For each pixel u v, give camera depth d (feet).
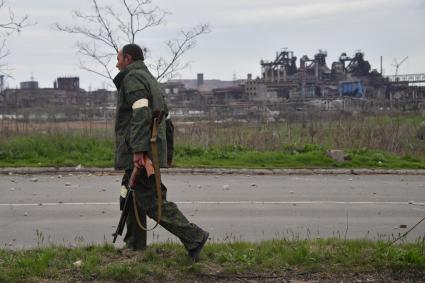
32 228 34.99
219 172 59.88
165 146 24.21
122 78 24.18
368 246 27.25
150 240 31.53
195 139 74.23
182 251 25.52
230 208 42.11
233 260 24.72
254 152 68.18
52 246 26.76
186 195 46.91
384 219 39.58
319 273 23.81
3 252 25.81
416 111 108.47
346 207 43.62
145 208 23.90
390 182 56.75
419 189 52.70
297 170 61.67
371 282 23.04
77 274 23.04
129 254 25.14
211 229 35.27
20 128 73.67
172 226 24.03
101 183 51.93
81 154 64.18
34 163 60.64
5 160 62.13
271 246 26.89
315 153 67.72
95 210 40.50
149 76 24.11
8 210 40.32
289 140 76.28
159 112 23.68
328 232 35.12
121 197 24.71
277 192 49.39
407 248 26.53
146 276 22.82
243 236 33.37
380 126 84.07
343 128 81.66
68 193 46.93
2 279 22.26
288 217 39.58
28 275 22.72
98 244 27.76
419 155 75.87
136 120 23.08
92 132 70.44
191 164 62.03
